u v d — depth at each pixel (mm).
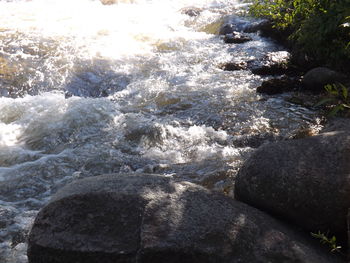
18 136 5449
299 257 2986
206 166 4750
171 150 5117
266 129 5445
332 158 3443
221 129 5527
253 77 7043
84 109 5887
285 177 3391
